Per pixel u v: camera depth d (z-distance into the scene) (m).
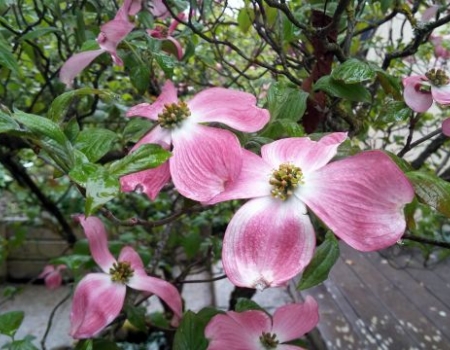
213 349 0.23
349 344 0.50
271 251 0.15
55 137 0.15
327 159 0.16
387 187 0.15
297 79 0.35
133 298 0.35
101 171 0.14
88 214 0.13
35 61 0.41
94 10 0.37
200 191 0.16
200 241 0.47
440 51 0.38
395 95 0.25
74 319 0.26
